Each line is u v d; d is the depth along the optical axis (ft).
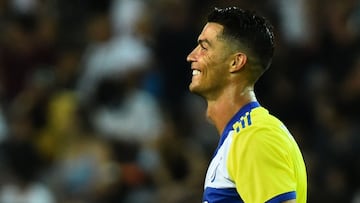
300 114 117.08
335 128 113.39
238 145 46.26
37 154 114.93
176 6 128.57
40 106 118.01
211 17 49.03
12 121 117.29
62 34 135.54
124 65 122.62
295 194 45.44
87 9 138.00
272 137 45.85
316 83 121.08
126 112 117.19
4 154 111.65
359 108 116.37
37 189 106.52
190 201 98.53
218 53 48.24
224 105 48.44
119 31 130.93
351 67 124.26
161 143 108.27
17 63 128.98
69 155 109.91
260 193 44.73
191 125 116.88
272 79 119.24
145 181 104.27
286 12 131.23
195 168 105.91
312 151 110.63
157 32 128.77
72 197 104.78
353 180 106.52
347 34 128.06
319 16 130.21
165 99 124.16
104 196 102.22
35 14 136.05
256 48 48.08
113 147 107.45
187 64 125.90
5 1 136.26
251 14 48.60
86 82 125.29
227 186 46.62
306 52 126.21
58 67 129.90
